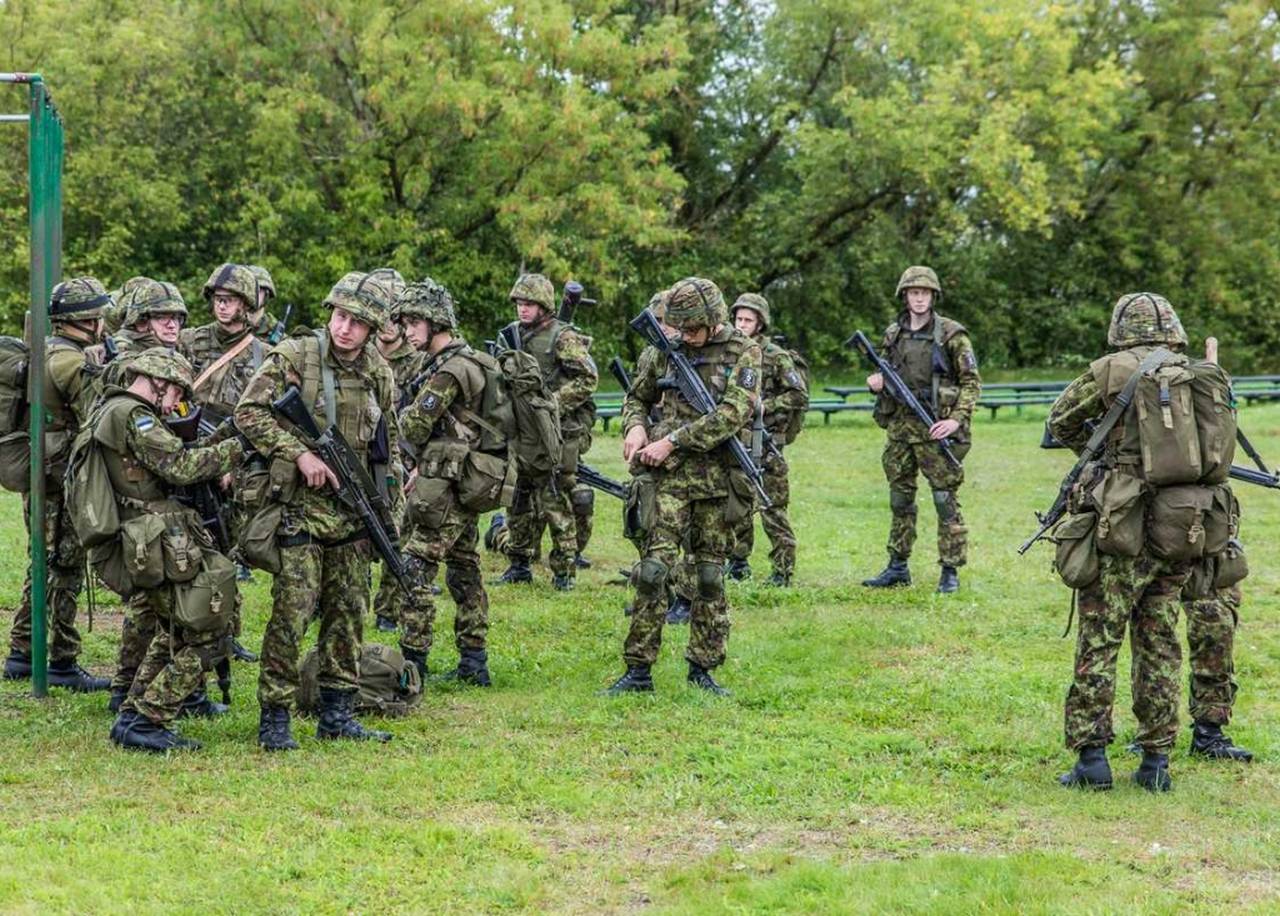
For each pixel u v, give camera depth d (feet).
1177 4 120.98
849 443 68.33
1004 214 108.27
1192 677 22.74
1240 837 18.85
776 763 21.88
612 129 94.63
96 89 88.63
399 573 22.58
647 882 17.20
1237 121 122.21
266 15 91.71
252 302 29.12
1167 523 20.13
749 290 116.78
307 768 20.90
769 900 16.48
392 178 94.79
